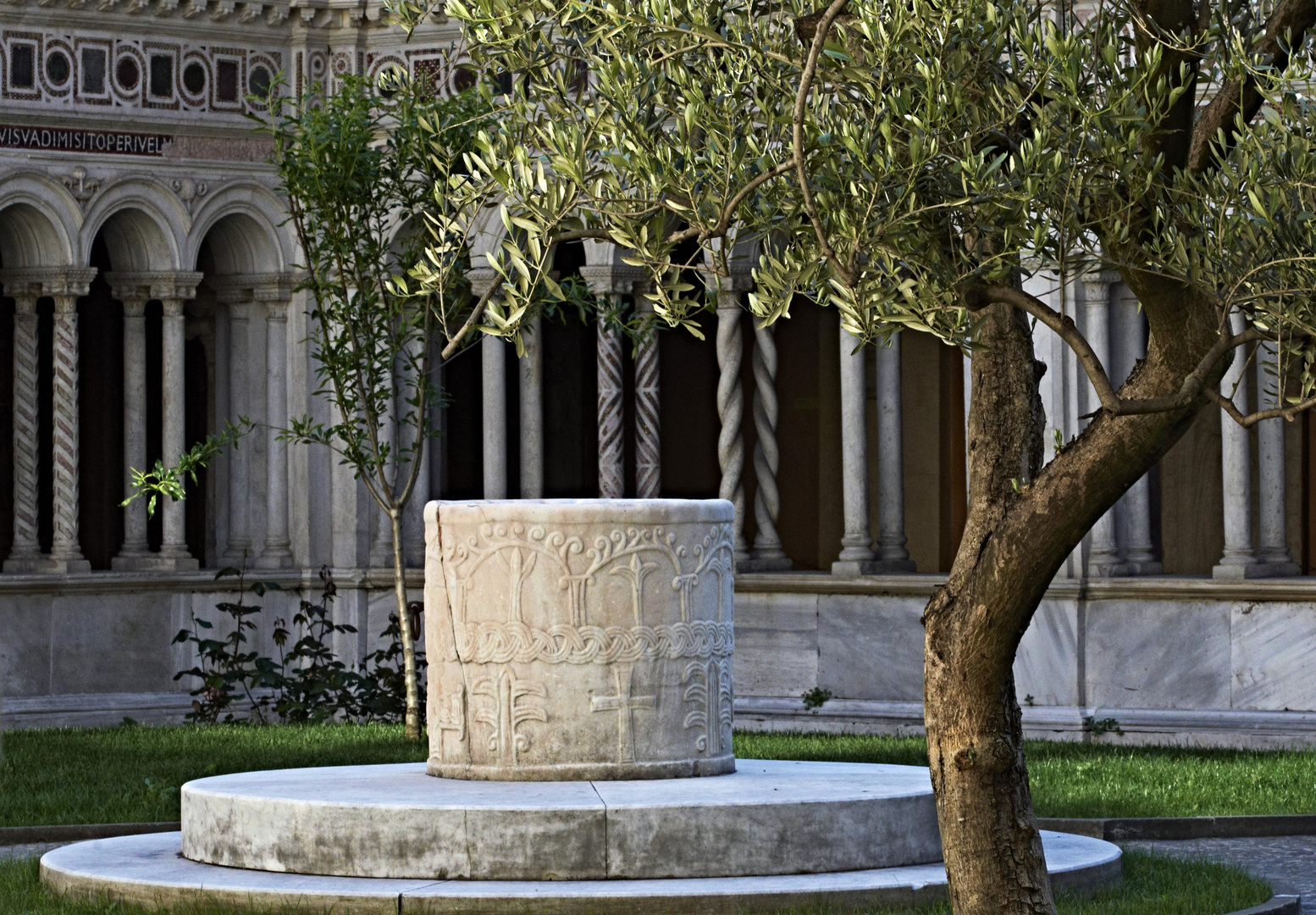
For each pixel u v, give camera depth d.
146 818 13.99
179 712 21.84
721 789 11.20
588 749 11.63
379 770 12.71
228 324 22.95
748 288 21.55
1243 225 7.01
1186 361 7.34
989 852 7.77
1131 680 19.66
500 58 8.79
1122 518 20.59
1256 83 7.25
